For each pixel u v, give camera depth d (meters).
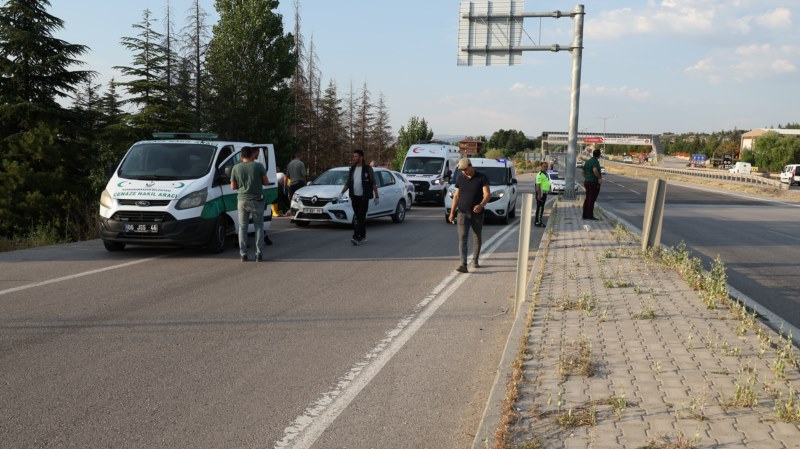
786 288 9.14
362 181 13.09
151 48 38.12
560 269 9.71
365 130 77.62
